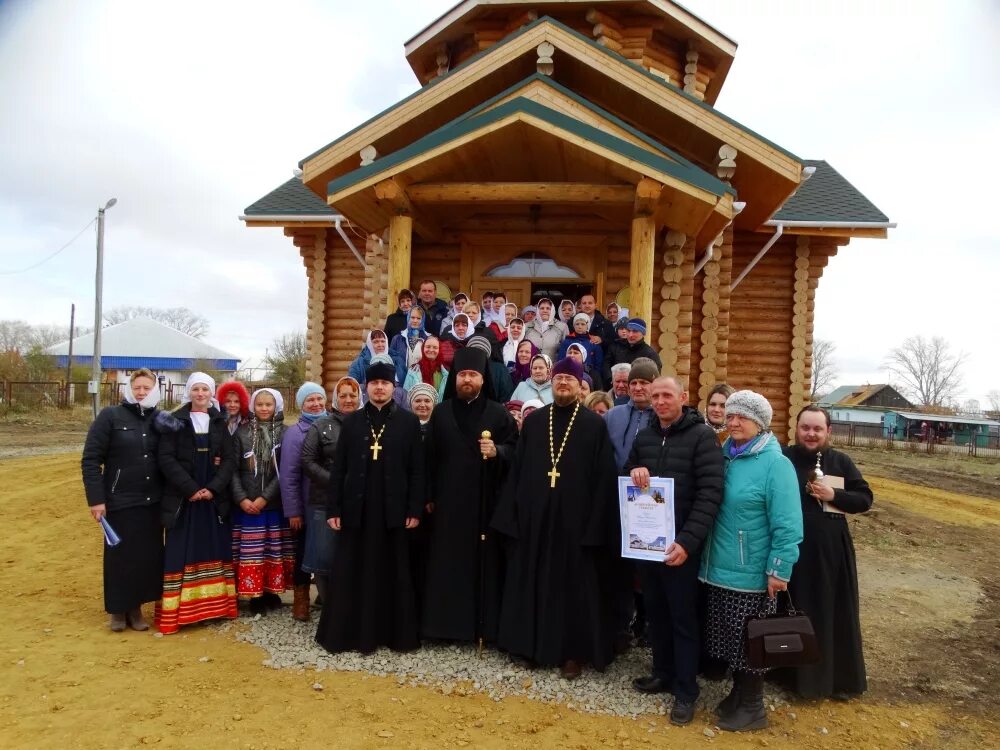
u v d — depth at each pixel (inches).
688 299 371.2
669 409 168.2
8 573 279.6
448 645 202.8
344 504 196.2
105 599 209.8
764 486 158.6
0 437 836.6
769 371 519.5
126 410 213.6
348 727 153.0
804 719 166.2
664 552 161.5
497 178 348.2
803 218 486.6
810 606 174.2
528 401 224.7
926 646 222.5
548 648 181.0
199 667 184.9
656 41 442.6
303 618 223.8
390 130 349.7
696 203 305.6
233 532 226.1
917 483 741.9
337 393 221.5
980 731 164.1
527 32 330.6
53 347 1990.7
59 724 151.1
